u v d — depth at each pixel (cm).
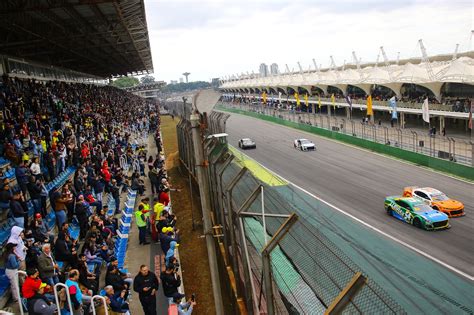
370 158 3647
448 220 1930
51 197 1404
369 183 2839
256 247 1070
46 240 1054
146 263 1454
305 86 8400
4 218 1395
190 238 1806
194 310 1240
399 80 5391
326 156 3853
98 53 5706
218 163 1638
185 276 1458
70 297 943
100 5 2917
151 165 2473
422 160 3294
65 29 3681
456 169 2942
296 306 783
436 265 1530
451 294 1273
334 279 697
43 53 4769
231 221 1144
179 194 2558
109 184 2075
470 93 4862
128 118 4900
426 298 1234
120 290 1075
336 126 5359
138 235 1741
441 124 4341
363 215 2181
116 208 1933
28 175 1411
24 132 1983
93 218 1400
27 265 1057
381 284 1320
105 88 8219
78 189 1636
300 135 5300
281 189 2297
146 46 5525
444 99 4741
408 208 2030
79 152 2089
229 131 6250
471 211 2162
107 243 1402
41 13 2984
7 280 1062
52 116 2867
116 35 3938
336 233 1784
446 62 5228
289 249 809
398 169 3192
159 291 1286
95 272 1237
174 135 5606
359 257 1542
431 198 2161
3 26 3266
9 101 2509
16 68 4659
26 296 852
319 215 2055
